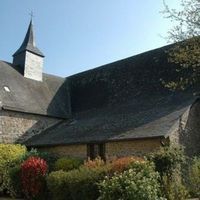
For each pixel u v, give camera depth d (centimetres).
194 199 1308
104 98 2280
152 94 1984
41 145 1894
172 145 1403
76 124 2081
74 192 1233
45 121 2245
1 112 2006
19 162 1680
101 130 1744
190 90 1803
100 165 1317
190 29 1473
